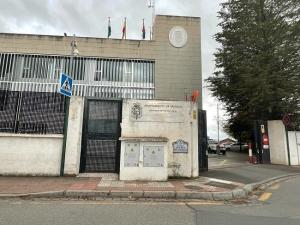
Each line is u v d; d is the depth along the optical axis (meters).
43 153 10.62
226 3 24.59
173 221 5.57
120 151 10.57
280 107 21.44
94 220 5.57
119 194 7.90
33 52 23.72
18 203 7.00
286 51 21.19
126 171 9.94
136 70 24.80
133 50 24.88
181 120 11.18
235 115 26.16
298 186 10.19
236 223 5.47
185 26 26.09
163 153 10.17
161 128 11.04
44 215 5.89
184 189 8.45
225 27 24.77
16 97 11.06
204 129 12.91
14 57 23.69
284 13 22.75
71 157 10.62
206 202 7.49
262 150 18.19
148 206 6.88
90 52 24.22
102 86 23.89
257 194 8.70
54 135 10.71
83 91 23.59
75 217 5.77
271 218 5.87
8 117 10.93
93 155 11.14
